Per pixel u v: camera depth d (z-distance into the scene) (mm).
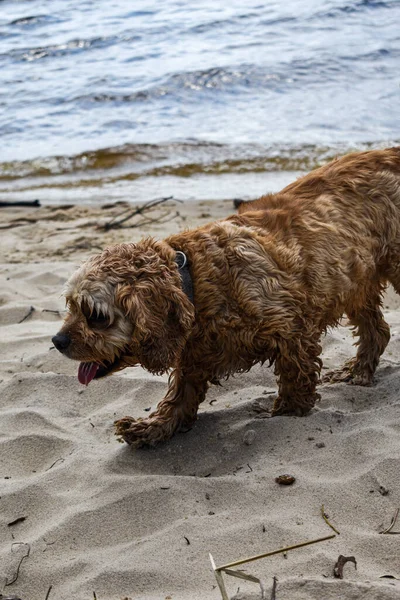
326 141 4508
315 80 5543
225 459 1947
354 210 2094
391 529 1687
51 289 2926
